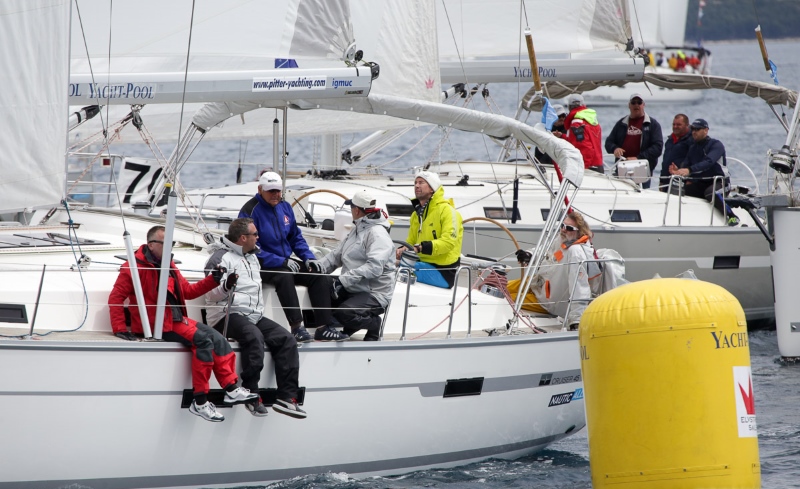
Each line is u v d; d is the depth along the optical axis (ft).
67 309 82.33
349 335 90.68
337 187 158.61
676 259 167.43
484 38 178.40
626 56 184.65
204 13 101.91
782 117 188.24
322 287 89.66
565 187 101.55
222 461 84.38
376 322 90.68
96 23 101.30
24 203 76.69
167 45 102.22
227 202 157.48
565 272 107.45
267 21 102.17
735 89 187.83
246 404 83.35
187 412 82.07
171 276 81.41
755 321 177.27
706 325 75.41
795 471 97.76
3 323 79.77
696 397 75.15
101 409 78.64
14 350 75.41
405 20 122.52
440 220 103.76
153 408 80.53
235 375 82.33
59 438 77.56
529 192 165.78
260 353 83.25
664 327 75.61
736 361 76.18
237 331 83.61
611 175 183.11
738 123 629.10
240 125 126.31
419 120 108.99
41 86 75.66
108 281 85.97
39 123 75.97
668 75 187.93
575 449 108.37
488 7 177.47
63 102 76.74
